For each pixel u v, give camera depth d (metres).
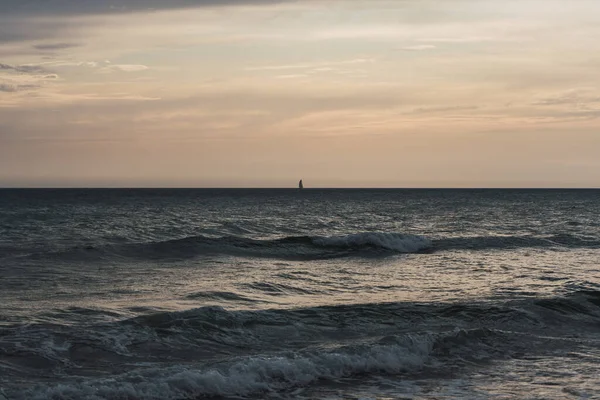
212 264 24.44
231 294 17.14
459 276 21.91
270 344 12.05
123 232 40.31
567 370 11.16
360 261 26.91
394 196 166.88
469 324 14.15
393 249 31.08
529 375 10.83
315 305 15.86
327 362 10.73
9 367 9.83
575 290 18.78
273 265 24.89
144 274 20.91
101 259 24.47
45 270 21.03
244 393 9.44
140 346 11.35
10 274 19.91
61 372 9.83
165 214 66.00
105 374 9.87
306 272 22.59
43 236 36.78
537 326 14.33
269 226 46.62
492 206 97.50
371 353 11.24
